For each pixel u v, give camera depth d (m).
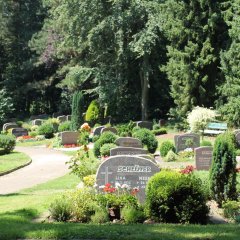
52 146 34.84
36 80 59.88
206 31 39.41
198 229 9.05
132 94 48.28
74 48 46.50
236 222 10.86
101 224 9.79
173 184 10.57
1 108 53.94
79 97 42.53
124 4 43.78
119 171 13.09
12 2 60.16
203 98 39.94
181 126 40.69
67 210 10.46
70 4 43.69
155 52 44.81
